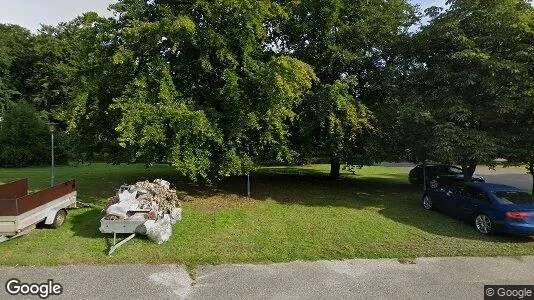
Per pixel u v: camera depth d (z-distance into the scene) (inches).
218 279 241.0
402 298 218.7
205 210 434.6
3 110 1477.6
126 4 451.8
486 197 364.2
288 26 588.4
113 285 228.4
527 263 280.7
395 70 563.8
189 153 441.4
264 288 228.7
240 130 459.5
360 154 573.6
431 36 493.0
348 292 225.1
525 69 423.2
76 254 277.0
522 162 494.6
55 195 351.9
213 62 492.7
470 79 440.1
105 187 580.1
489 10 459.5
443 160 450.9
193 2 465.4
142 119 403.5
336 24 556.1
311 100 537.3
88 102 465.7
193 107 452.1
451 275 255.1
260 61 502.6
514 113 449.7
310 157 605.9
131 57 420.2
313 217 412.2
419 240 334.0
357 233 351.9
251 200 501.4
